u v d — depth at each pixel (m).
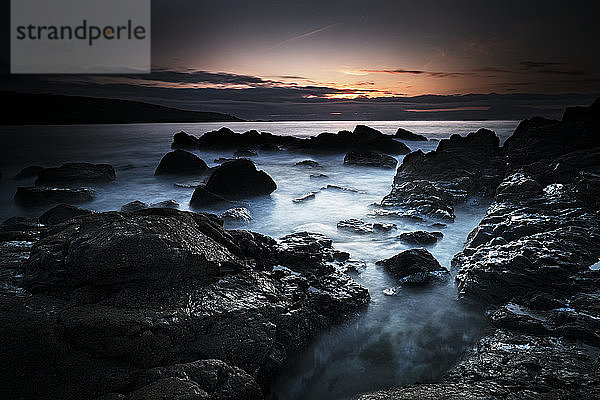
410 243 11.49
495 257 8.48
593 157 13.69
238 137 39.34
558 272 7.58
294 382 6.07
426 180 17.31
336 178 23.20
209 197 15.70
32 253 6.56
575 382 5.08
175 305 5.70
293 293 7.25
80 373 4.70
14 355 4.69
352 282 8.35
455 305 8.02
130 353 4.98
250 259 7.97
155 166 28.83
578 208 10.80
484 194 16.64
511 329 6.58
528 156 16.77
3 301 5.51
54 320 5.14
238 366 5.45
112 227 6.25
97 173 20.77
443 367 6.16
